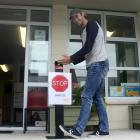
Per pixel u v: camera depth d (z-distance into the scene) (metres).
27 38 5.59
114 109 5.48
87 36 3.24
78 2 5.61
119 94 5.75
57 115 3.17
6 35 7.13
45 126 5.21
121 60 5.94
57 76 3.15
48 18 5.73
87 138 3.15
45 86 5.44
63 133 3.16
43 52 5.57
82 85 5.50
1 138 3.46
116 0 5.53
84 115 3.21
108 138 3.18
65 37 5.61
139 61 5.96
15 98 7.20
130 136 3.47
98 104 3.53
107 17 6.04
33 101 5.01
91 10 5.95
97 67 3.32
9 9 5.67
